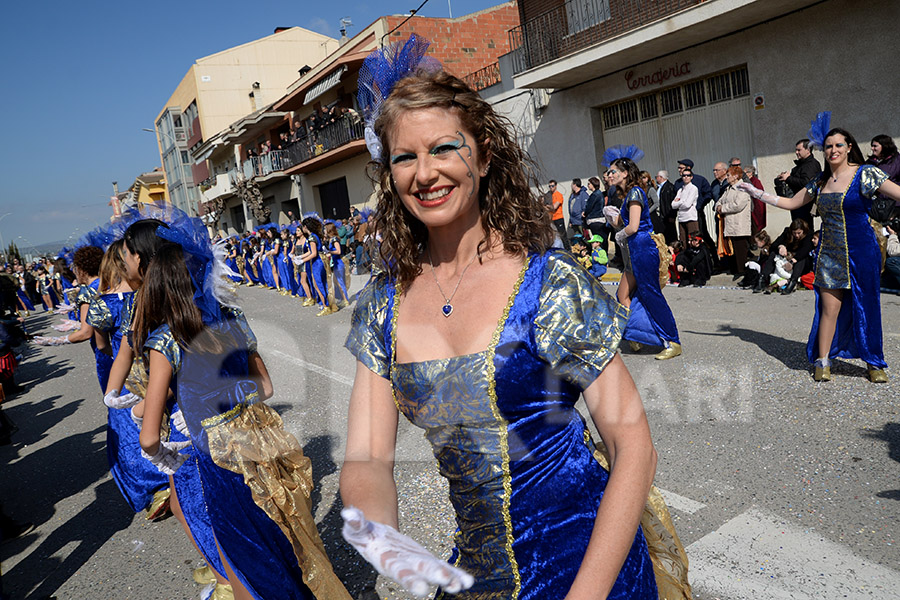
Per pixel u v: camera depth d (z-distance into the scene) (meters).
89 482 4.76
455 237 1.17
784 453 3.16
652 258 4.76
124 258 2.46
